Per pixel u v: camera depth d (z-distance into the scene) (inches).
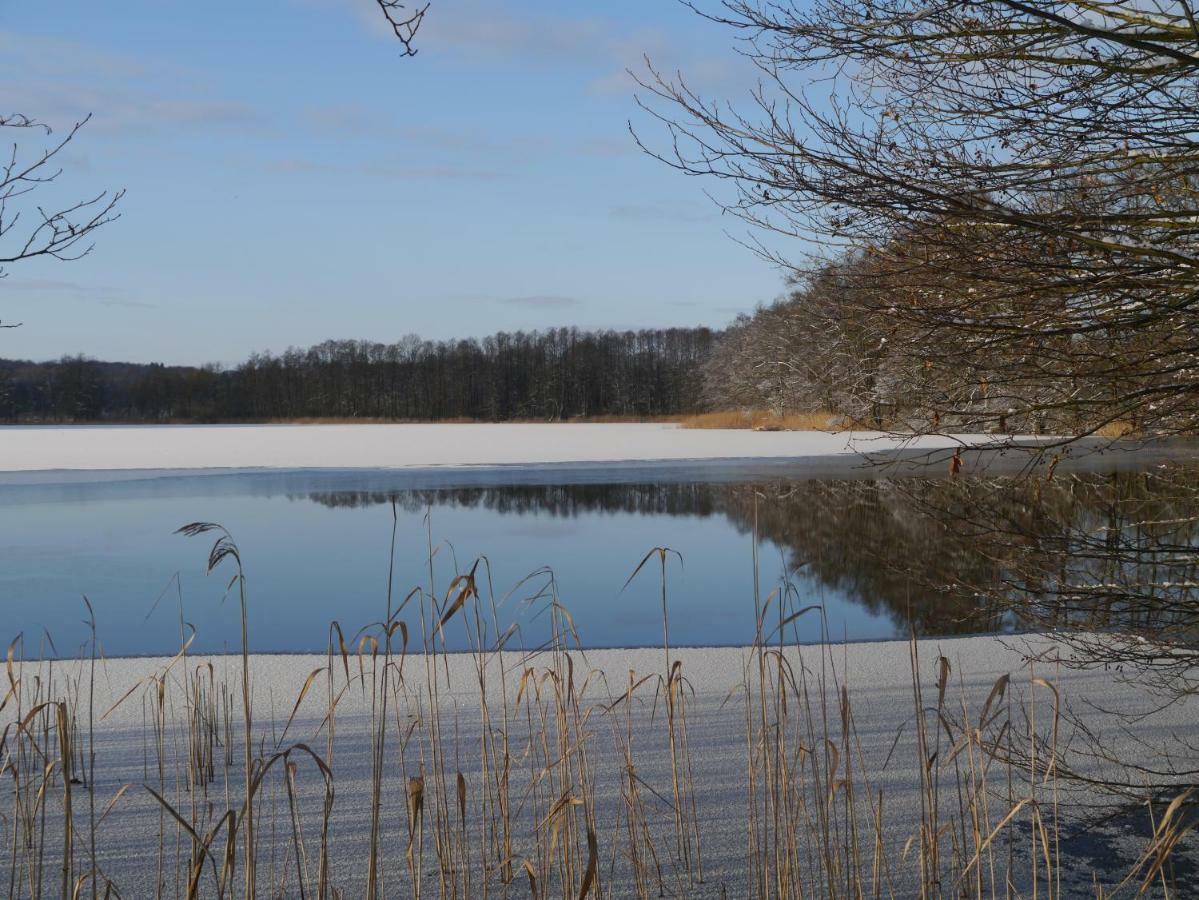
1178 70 117.0
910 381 129.9
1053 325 121.0
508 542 430.0
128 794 150.3
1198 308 113.9
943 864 128.4
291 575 359.3
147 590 332.8
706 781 152.9
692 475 724.7
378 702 191.3
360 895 121.4
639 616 292.4
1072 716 175.8
